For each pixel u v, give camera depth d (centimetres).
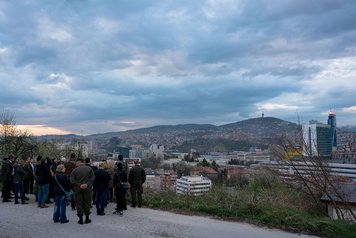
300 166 1490
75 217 1169
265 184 1611
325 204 1417
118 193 1204
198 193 1422
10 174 1521
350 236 900
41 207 1348
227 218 1130
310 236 916
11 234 931
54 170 1361
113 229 982
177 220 1104
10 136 2842
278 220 1034
